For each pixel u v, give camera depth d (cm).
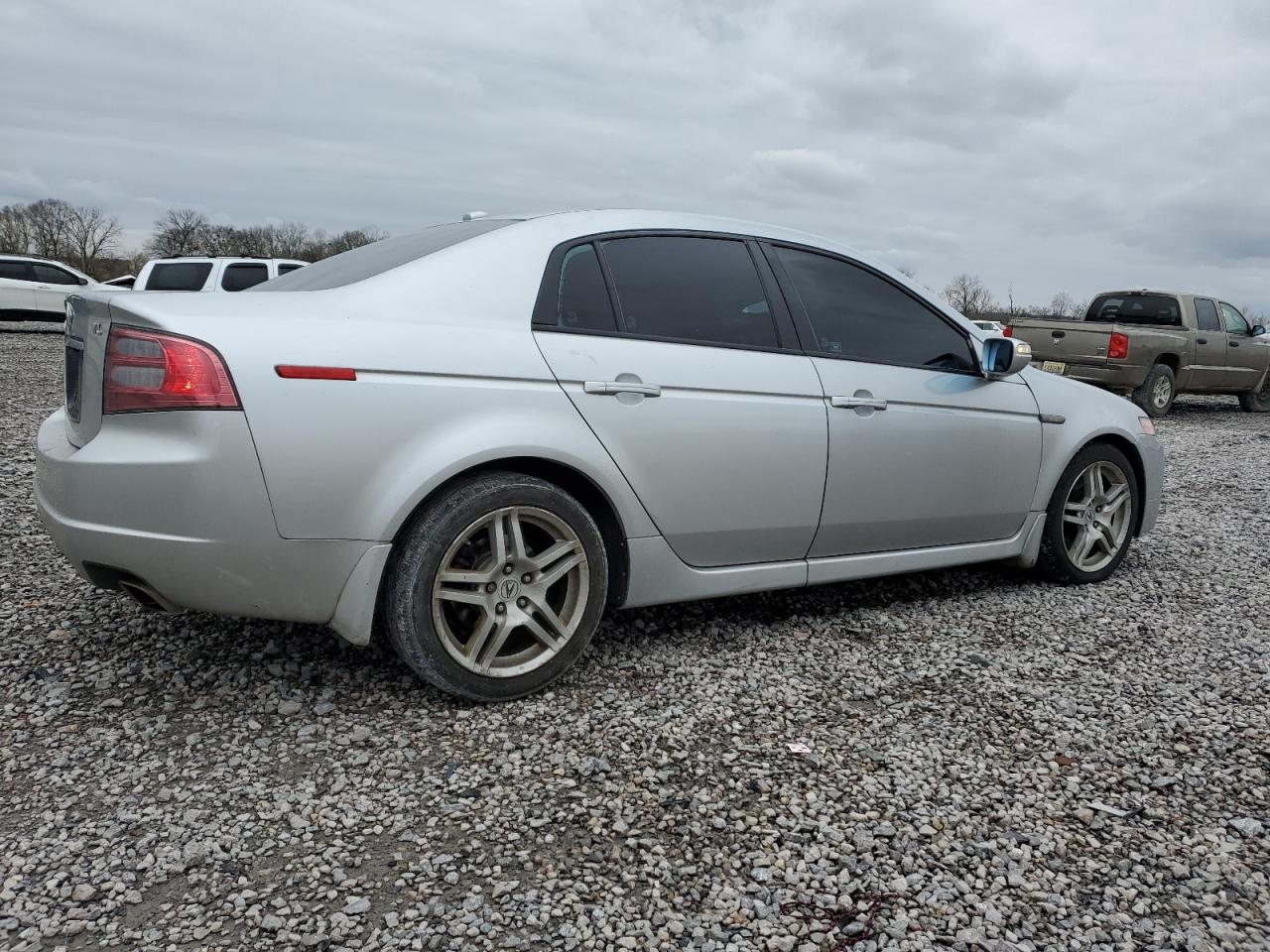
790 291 365
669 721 289
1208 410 1561
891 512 381
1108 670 346
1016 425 418
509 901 202
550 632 304
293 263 1588
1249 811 251
